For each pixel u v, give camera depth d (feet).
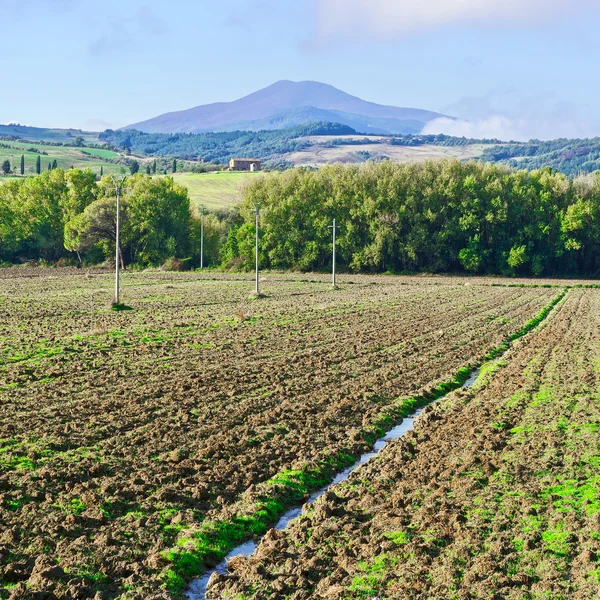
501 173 387.55
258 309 171.94
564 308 191.21
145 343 113.70
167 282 274.77
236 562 42.37
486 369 101.35
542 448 62.13
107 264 394.73
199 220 440.45
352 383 88.63
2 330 124.57
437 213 372.79
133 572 40.19
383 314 166.81
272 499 51.57
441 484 53.47
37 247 419.95
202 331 129.39
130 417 68.69
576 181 380.58
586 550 40.93
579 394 82.99
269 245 388.57
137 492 50.85
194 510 48.73
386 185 380.58
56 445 59.36
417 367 101.71
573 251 362.33
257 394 80.59
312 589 38.47
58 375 86.33
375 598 36.58
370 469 57.57
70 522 45.06
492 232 369.71
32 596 36.42
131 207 399.24
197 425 67.41
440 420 73.41
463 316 165.68
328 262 392.06
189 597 38.99
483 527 45.34
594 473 55.31
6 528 44.01
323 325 143.23
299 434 66.95
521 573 39.09
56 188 424.87
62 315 150.51
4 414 68.18
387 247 372.38
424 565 40.29
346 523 46.85
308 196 393.29
